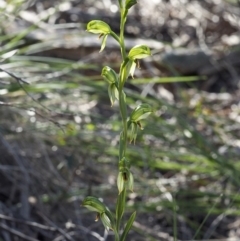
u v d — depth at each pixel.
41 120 4.36
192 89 5.88
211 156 4.33
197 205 4.18
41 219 3.90
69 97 4.53
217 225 4.29
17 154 4.09
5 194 4.04
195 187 4.55
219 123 5.05
